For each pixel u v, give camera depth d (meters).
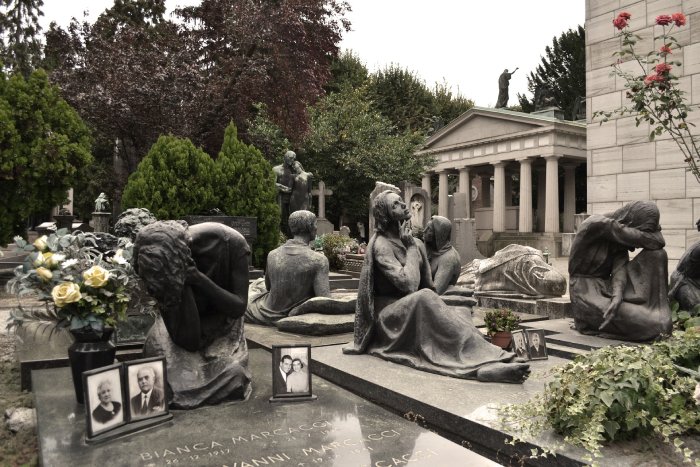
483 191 38.84
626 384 2.91
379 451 2.74
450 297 5.64
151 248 3.26
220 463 2.58
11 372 4.97
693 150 7.93
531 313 7.58
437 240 6.33
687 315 5.56
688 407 3.04
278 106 20.52
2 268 13.09
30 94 12.07
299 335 5.98
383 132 29.72
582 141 29.70
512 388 3.82
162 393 3.21
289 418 3.26
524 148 30.00
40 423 3.17
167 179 12.37
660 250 5.48
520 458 2.94
